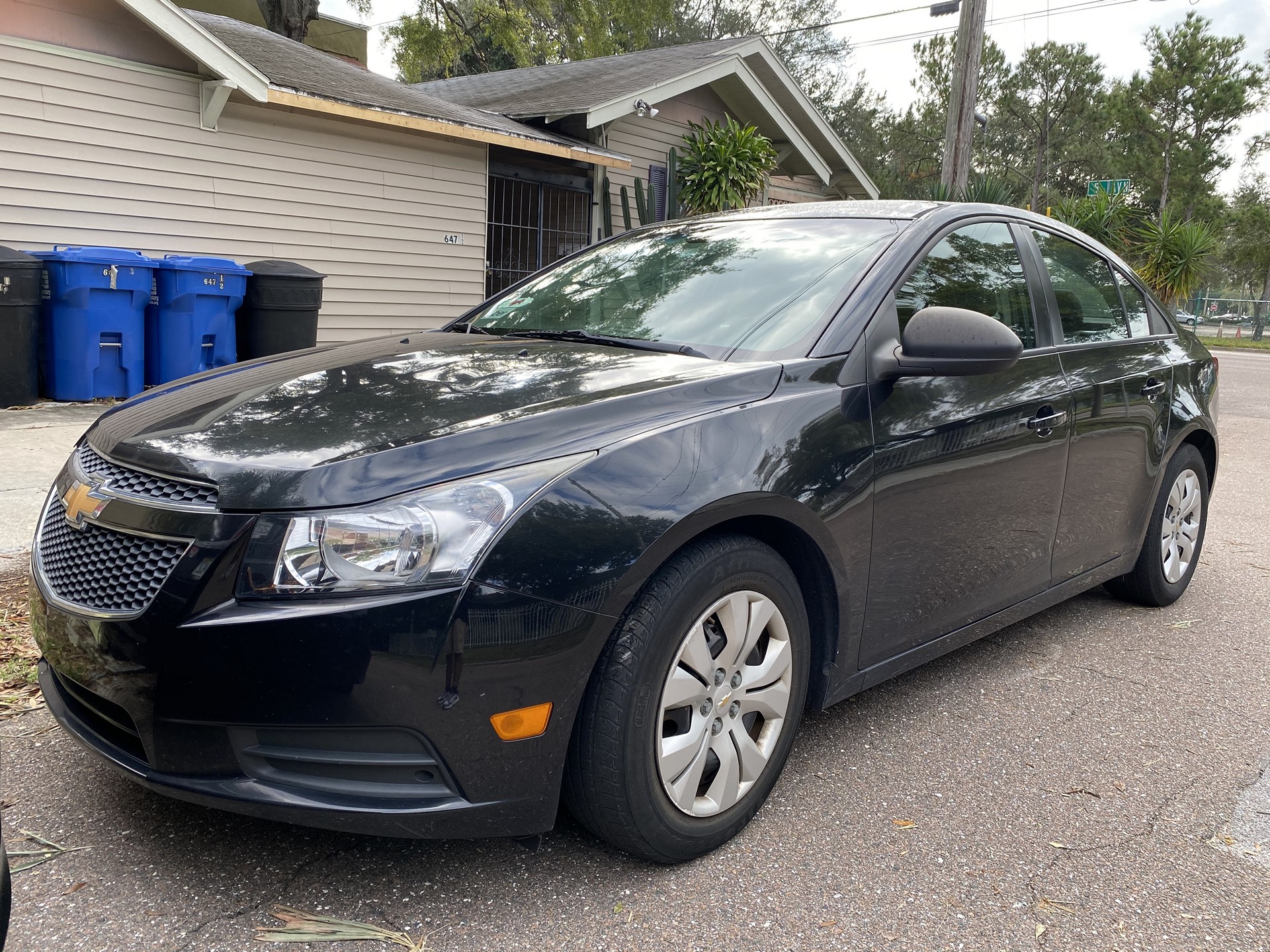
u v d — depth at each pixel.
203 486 1.92
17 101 7.48
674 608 2.04
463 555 1.82
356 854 2.18
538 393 2.23
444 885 2.07
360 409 2.16
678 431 2.14
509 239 12.05
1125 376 3.60
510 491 1.90
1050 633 3.91
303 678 1.78
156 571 1.89
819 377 2.46
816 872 2.18
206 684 1.81
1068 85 47.19
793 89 14.19
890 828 2.39
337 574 1.79
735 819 2.27
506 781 1.90
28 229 7.70
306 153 9.44
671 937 1.94
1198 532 4.36
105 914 1.93
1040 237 3.53
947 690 3.29
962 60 13.40
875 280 2.72
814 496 2.31
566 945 1.90
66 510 2.16
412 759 1.84
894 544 2.60
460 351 2.72
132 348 7.47
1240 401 13.89
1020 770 2.72
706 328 2.76
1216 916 2.08
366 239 10.12
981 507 2.89
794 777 2.63
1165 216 17.44
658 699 2.04
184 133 8.50
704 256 3.17
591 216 13.04
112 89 7.99
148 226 8.41
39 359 7.43
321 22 20.00
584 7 23.95
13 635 3.32
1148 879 2.21
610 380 2.33
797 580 2.46
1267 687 3.39
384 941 1.89
